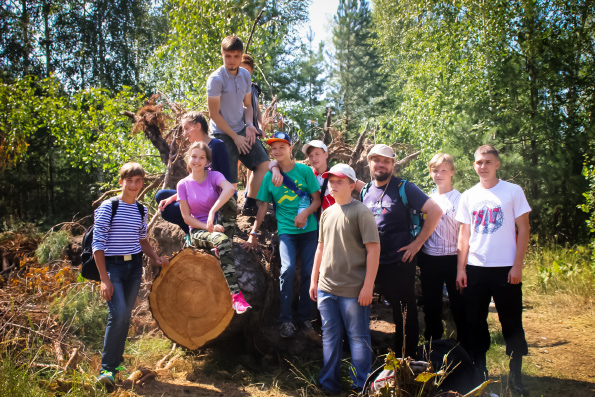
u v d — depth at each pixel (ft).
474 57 43.98
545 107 38.58
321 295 13.04
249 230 17.72
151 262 18.61
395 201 13.76
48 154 63.05
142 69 72.33
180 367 14.34
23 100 42.22
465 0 44.86
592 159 32.89
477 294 13.44
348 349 15.92
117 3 71.20
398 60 70.74
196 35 42.11
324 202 15.17
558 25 40.37
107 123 39.93
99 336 16.42
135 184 13.33
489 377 14.37
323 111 61.62
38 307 16.85
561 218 36.27
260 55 43.73
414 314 13.71
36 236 30.27
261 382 13.62
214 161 14.83
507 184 13.29
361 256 12.57
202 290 14.25
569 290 24.64
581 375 14.92
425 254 14.99
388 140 52.65
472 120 39.96
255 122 17.67
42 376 12.94
